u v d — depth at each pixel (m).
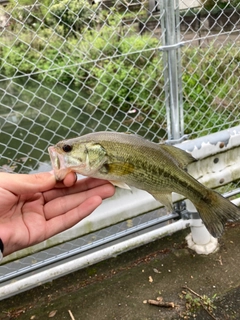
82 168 0.29
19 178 0.31
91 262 0.47
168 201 0.32
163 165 0.31
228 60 0.85
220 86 0.86
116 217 0.44
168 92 0.48
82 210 0.33
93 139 0.29
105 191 0.35
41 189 0.31
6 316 0.45
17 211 0.33
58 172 0.30
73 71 0.83
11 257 0.40
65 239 0.42
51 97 1.67
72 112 1.50
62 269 0.46
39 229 0.33
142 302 0.45
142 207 0.45
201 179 0.46
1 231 0.31
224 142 0.46
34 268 0.46
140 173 0.30
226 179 0.48
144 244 0.54
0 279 0.44
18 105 1.61
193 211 0.50
